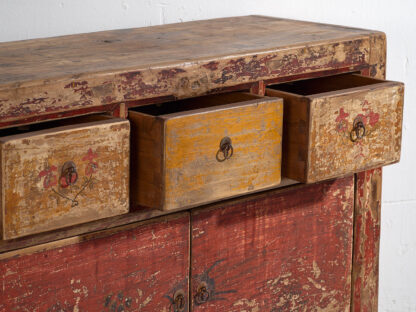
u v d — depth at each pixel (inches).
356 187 69.7
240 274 63.9
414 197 98.7
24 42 65.8
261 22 75.7
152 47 62.5
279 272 66.3
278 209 64.9
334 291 70.5
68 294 54.9
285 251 66.2
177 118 52.3
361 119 61.6
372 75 67.6
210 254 61.8
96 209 51.5
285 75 62.0
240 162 56.6
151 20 77.9
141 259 58.1
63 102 51.4
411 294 102.2
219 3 81.4
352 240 70.8
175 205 53.7
